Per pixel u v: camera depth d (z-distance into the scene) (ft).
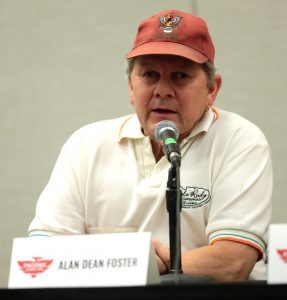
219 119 23.88
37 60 37.86
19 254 16.60
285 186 34.78
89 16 37.88
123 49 37.45
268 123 35.55
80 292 12.66
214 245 21.11
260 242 21.49
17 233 36.91
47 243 16.48
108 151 23.94
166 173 23.03
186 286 12.43
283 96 35.65
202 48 22.95
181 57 22.12
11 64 37.93
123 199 23.15
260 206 21.98
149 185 22.97
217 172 22.85
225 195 22.20
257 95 35.83
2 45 38.06
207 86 23.30
